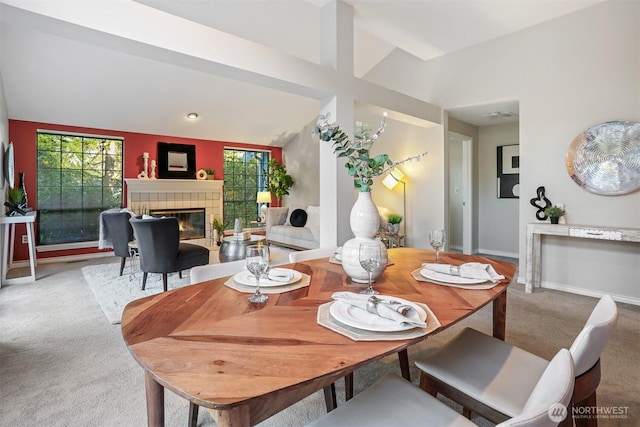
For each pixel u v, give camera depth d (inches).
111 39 83.9
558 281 146.2
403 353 66.9
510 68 158.1
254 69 107.1
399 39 167.2
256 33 166.1
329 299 49.1
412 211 205.2
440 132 188.2
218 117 235.9
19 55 149.2
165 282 136.0
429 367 50.2
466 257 82.0
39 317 112.4
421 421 38.3
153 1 134.0
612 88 129.9
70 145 206.7
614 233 118.0
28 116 187.6
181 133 242.7
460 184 246.2
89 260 204.4
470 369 49.4
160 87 191.9
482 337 58.8
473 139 224.5
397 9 142.2
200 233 254.5
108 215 159.0
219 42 99.3
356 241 58.8
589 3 132.7
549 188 146.3
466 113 192.2
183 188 244.4
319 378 29.5
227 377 29.1
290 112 254.8
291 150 297.7
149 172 231.6
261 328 38.9
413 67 196.7
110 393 70.8
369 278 51.9
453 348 55.1
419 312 42.2
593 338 38.1
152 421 39.9
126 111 204.1
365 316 41.4
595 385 43.0
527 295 136.9
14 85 164.4
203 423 62.2
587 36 135.6
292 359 32.1
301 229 225.5
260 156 299.0
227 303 47.3
